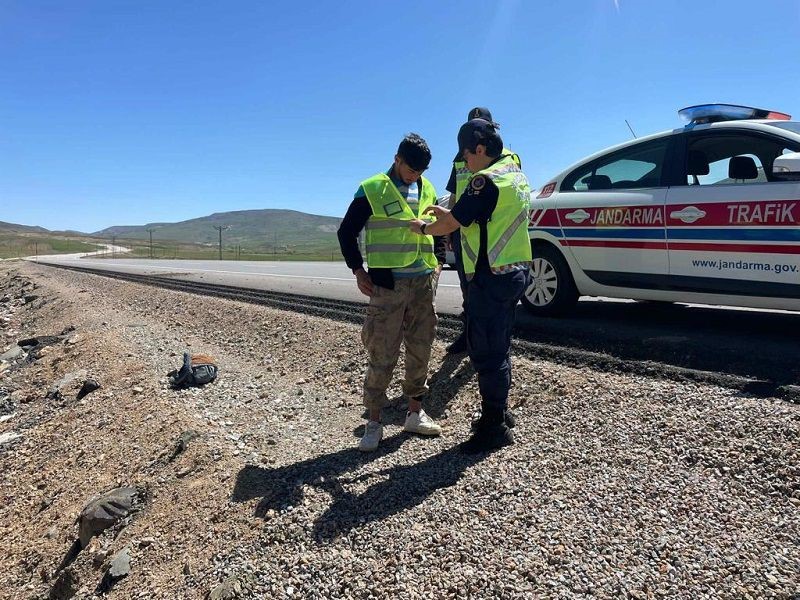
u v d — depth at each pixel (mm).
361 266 4148
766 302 4844
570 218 6121
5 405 8898
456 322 6957
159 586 3436
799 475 3014
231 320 9711
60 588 4242
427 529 3102
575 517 3020
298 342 7680
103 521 4543
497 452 3818
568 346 5328
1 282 30516
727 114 5418
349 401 5570
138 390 7043
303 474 3992
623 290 5844
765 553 2617
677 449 3418
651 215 5469
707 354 4660
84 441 6543
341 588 2857
